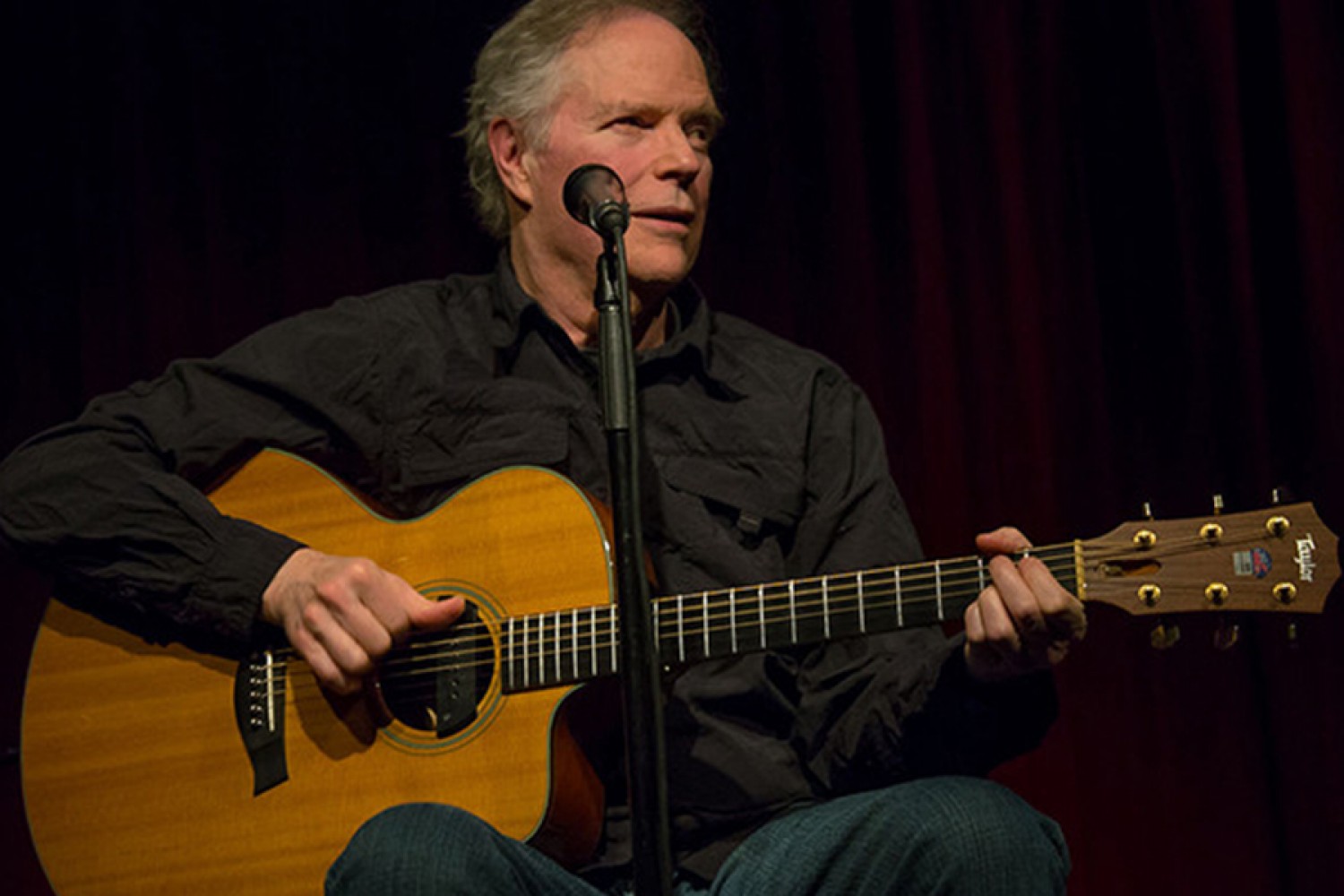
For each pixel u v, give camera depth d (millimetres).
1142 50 6746
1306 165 6402
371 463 4496
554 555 4020
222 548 4066
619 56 4520
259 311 7242
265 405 4484
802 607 3654
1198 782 6391
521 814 3764
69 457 4273
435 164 7199
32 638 7141
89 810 4098
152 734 4117
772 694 4043
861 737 3873
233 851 3967
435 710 4008
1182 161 6621
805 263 7031
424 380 4504
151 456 4371
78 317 7422
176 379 4523
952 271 6902
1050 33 6855
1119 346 6680
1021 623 3359
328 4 7324
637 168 4438
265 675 4051
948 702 3748
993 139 6871
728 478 4316
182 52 7406
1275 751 6273
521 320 4539
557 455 4344
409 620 3852
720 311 7035
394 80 7301
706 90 4582
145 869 4016
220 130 7305
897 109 6980
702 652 3703
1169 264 6629
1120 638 6508
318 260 7195
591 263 4539
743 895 3512
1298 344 6430
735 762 3957
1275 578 3340
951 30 6980
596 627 3832
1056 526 6660
